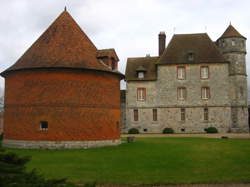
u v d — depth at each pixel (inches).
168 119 1721.2
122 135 1573.6
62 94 888.3
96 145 913.5
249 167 616.7
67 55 914.7
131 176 552.7
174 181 518.3
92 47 1005.8
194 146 923.4
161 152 808.9
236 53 1749.5
